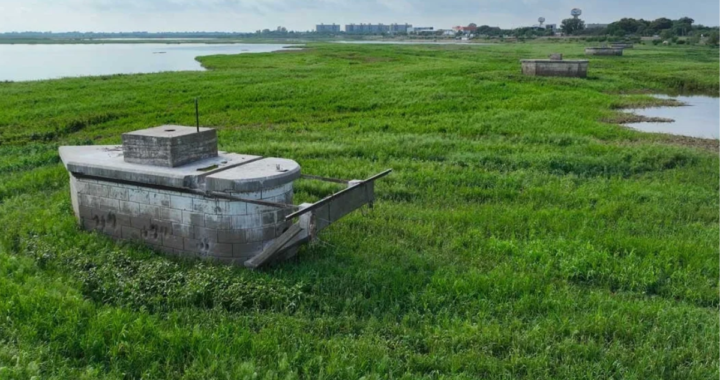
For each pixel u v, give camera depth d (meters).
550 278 7.09
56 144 15.48
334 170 12.13
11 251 7.59
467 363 5.23
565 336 5.78
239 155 8.41
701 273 7.36
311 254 7.66
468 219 9.22
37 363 4.91
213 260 7.32
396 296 6.45
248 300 6.29
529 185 11.42
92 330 5.45
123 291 6.37
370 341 5.51
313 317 6.08
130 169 7.61
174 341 5.34
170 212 7.56
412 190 10.96
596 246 8.04
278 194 7.50
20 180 11.38
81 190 8.32
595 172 12.66
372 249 7.84
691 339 5.68
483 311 6.17
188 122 19.41
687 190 11.09
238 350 5.32
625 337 5.78
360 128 18.02
